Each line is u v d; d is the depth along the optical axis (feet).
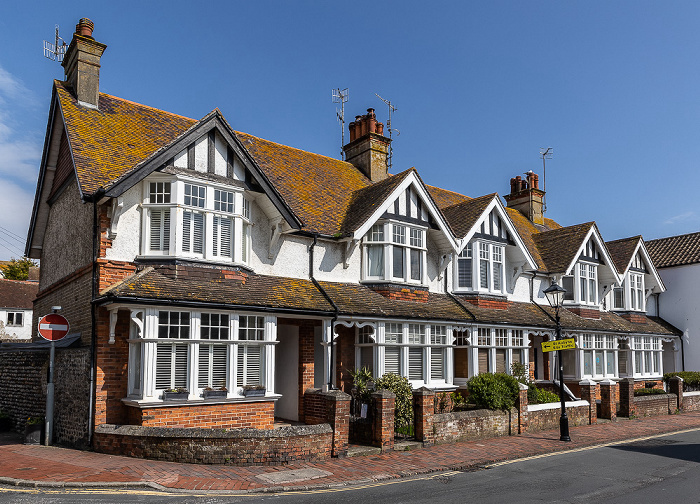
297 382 51.29
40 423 43.06
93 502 26.45
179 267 42.32
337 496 29.25
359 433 42.93
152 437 36.01
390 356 53.83
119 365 40.63
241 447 35.47
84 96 50.24
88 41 51.06
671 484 33.35
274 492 30.12
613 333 79.77
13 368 54.44
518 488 31.65
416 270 59.26
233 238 45.98
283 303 45.32
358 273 56.80
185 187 43.86
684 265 98.02
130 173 40.37
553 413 55.98
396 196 56.75
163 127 54.13
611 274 83.71
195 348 40.88
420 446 43.01
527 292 74.79
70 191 49.75
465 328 60.08
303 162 66.90
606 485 32.86
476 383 51.57
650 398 69.31
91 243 42.39
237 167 47.09
